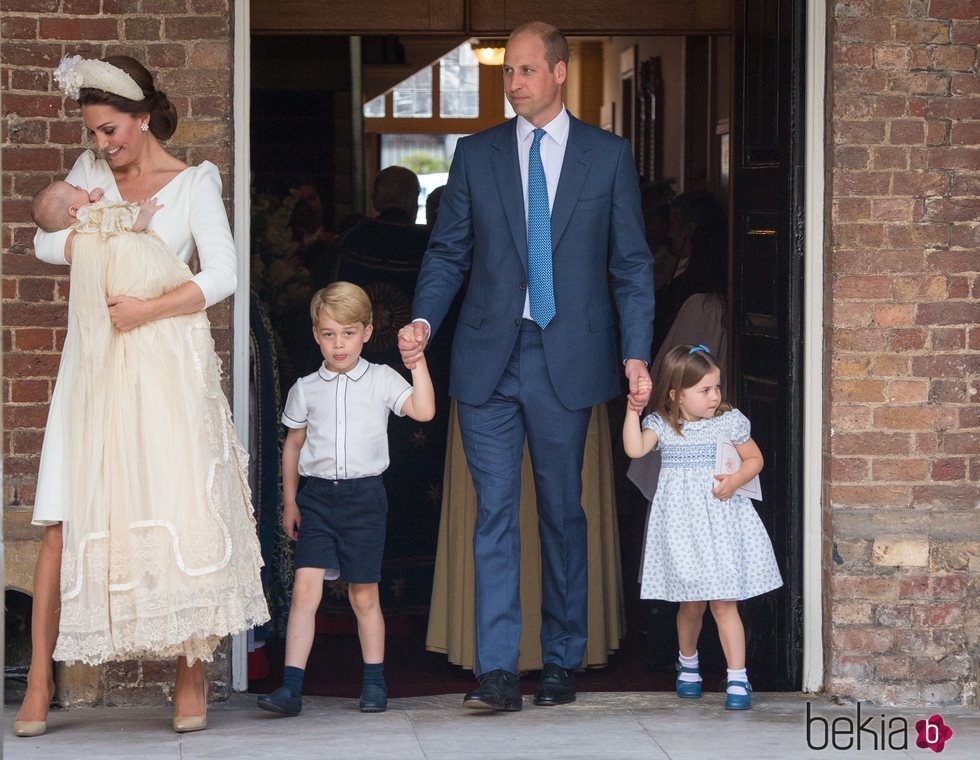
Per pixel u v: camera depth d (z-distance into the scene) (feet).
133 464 30.45
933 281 37.76
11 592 37.73
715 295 46.52
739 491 37.19
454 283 37.22
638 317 36.35
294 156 73.56
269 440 41.86
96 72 30.78
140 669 36.76
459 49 101.86
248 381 39.06
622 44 92.27
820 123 38.24
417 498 47.73
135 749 31.45
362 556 35.47
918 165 37.65
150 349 30.76
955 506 38.01
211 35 36.58
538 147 36.17
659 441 37.35
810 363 38.68
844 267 37.65
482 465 36.37
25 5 36.24
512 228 36.01
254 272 51.08
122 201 31.53
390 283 47.55
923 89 37.63
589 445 41.98
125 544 30.42
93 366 30.58
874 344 37.76
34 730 32.81
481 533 36.22
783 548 39.70
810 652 38.93
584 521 37.24
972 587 38.09
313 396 35.65
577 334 36.11
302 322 48.01
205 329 31.35
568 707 36.73
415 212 49.01
